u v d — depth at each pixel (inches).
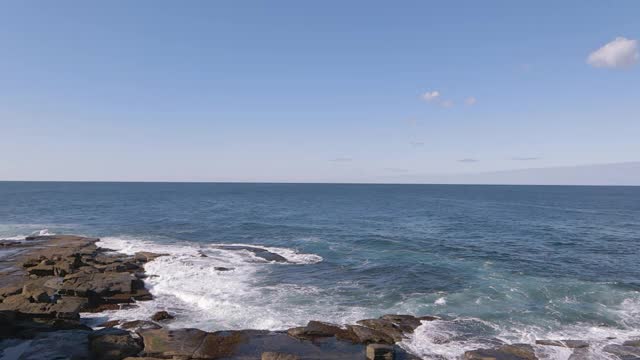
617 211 2984.7
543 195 5930.1
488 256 1283.2
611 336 657.6
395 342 621.0
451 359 573.0
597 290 905.5
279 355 524.1
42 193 5113.2
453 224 2130.9
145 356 554.9
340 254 1304.1
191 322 700.7
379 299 836.6
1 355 543.5
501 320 721.6
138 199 4148.6
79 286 807.7
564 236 1721.2
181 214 2591.0
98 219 2265.0
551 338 646.5
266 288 904.3
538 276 1030.4
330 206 3420.3
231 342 601.3
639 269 1120.8
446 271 1077.8
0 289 796.0
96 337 580.7
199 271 1035.3
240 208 3129.9
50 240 1454.2
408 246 1455.5
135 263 1093.8
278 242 1546.5
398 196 5388.8
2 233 1720.0
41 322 652.1
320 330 645.3
